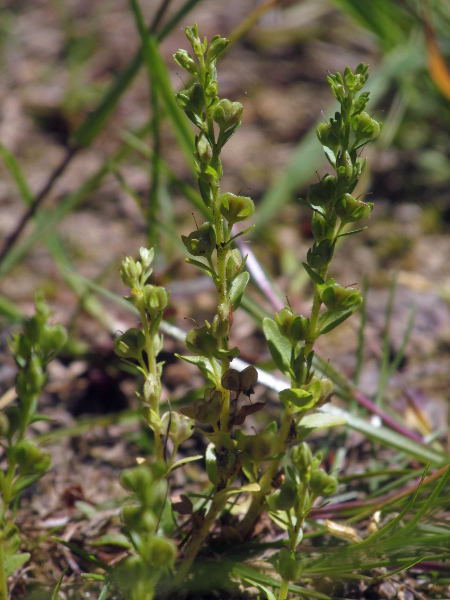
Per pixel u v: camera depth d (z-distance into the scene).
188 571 0.23
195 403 0.21
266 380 0.27
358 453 0.28
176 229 0.41
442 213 0.42
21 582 0.23
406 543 0.22
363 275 0.38
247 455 0.21
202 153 0.21
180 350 0.31
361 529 0.24
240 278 0.21
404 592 0.23
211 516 0.22
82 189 0.35
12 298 0.36
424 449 0.26
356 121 0.21
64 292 0.37
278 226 0.42
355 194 0.42
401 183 0.44
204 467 0.27
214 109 0.21
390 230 0.41
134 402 0.30
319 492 0.20
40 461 0.20
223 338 0.21
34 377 0.20
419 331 0.34
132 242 0.41
